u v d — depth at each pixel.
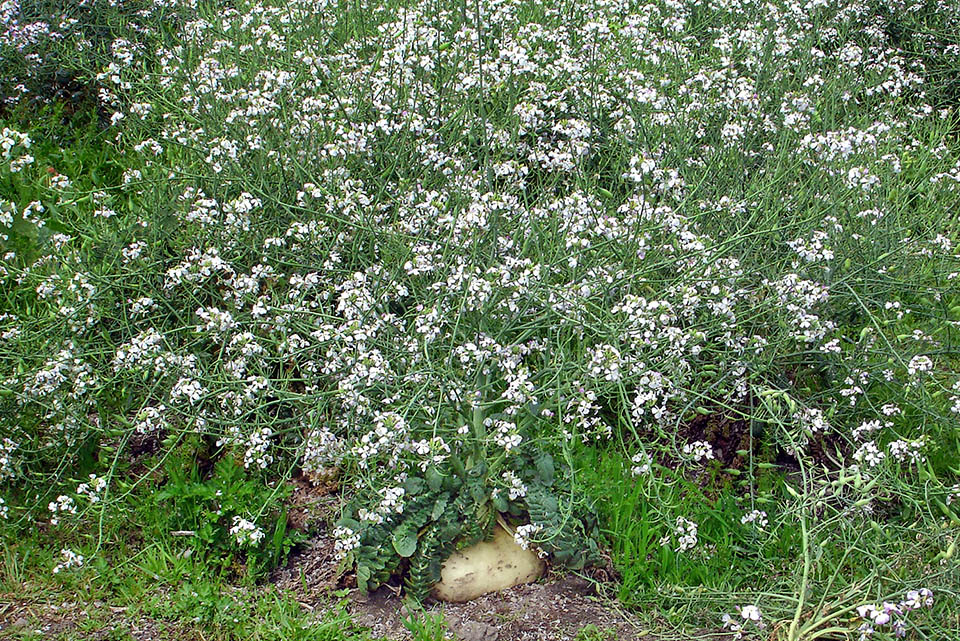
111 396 2.30
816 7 3.42
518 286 2.05
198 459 2.22
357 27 3.05
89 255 2.39
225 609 1.89
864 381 2.27
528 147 2.63
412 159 2.54
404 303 2.30
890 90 3.19
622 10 3.11
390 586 1.96
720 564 1.99
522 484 1.96
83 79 3.29
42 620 1.88
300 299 2.22
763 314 2.30
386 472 1.96
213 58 2.87
